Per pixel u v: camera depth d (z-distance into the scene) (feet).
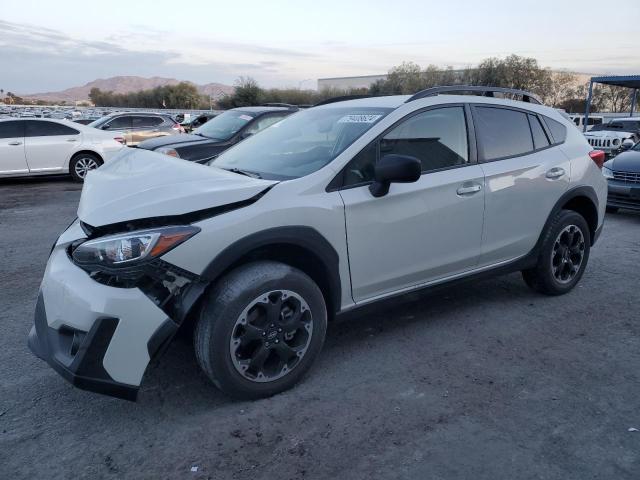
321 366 11.57
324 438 9.10
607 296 16.01
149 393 10.50
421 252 12.16
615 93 202.80
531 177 14.12
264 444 8.95
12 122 40.04
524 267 14.71
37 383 10.92
